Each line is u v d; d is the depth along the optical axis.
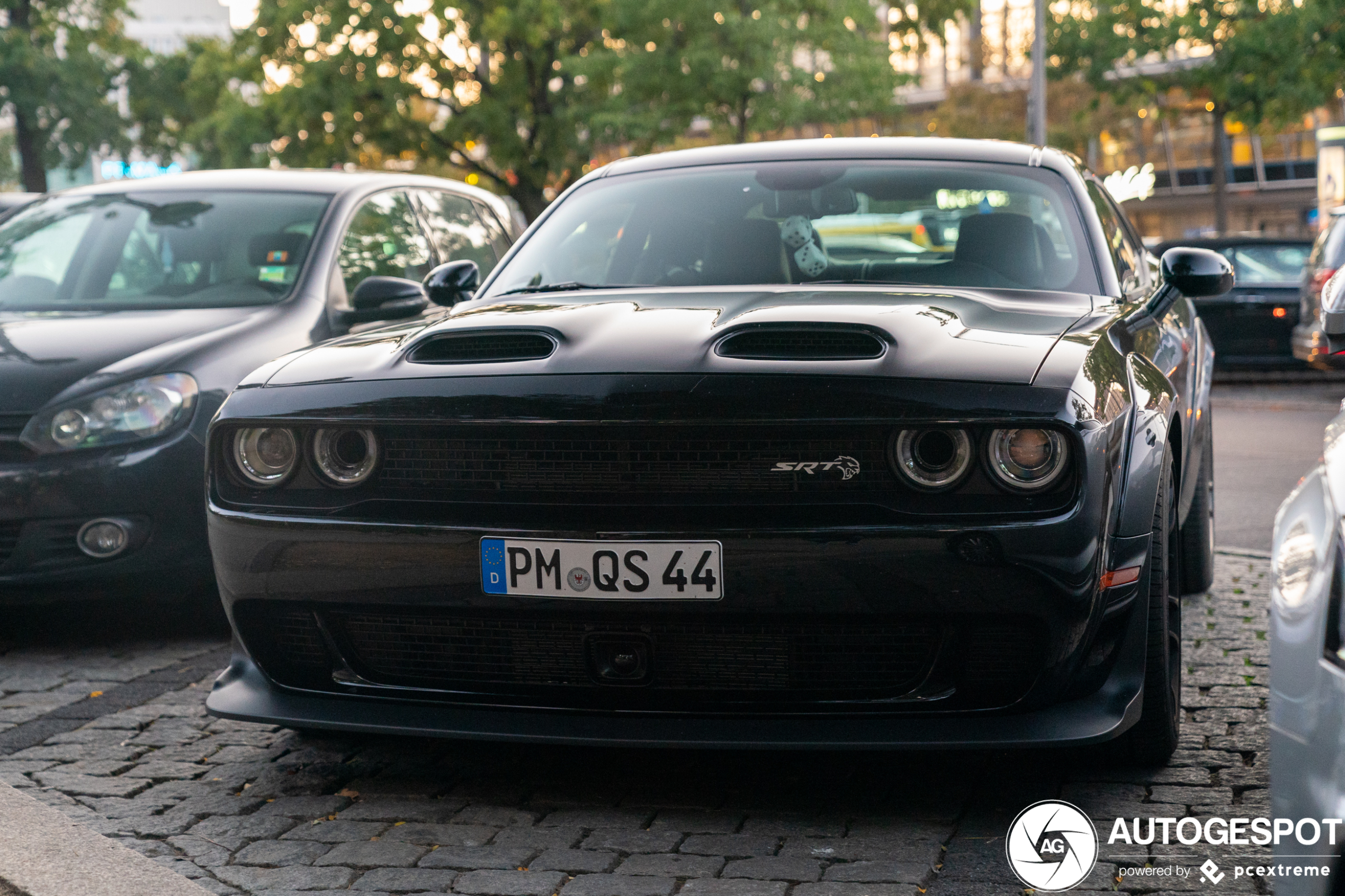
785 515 2.71
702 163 4.32
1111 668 2.91
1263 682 4.00
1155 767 3.26
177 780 3.31
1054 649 2.73
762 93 24.56
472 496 2.88
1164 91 25.38
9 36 34.28
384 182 6.32
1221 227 25.75
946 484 2.70
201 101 33.53
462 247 6.78
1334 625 1.78
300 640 3.11
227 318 5.05
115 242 5.68
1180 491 3.55
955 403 2.68
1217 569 5.75
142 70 37.00
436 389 2.92
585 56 25.95
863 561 2.68
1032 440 2.69
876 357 2.84
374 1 27.66
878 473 2.71
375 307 5.16
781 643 2.80
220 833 2.96
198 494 4.59
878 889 2.60
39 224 5.94
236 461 3.09
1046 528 2.65
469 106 28.62
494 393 2.86
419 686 3.02
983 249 3.75
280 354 4.93
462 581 2.86
